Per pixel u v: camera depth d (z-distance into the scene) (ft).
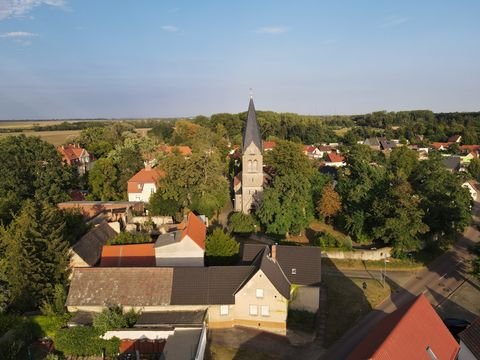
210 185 241.96
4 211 184.14
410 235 189.16
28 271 127.75
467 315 143.13
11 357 101.91
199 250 151.84
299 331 128.16
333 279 170.91
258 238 213.25
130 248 155.63
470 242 223.51
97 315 116.47
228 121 618.03
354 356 87.30
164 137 589.73
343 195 237.04
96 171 273.75
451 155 470.39
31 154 245.45
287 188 213.05
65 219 166.91
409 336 85.87
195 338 108.47
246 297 127.44
